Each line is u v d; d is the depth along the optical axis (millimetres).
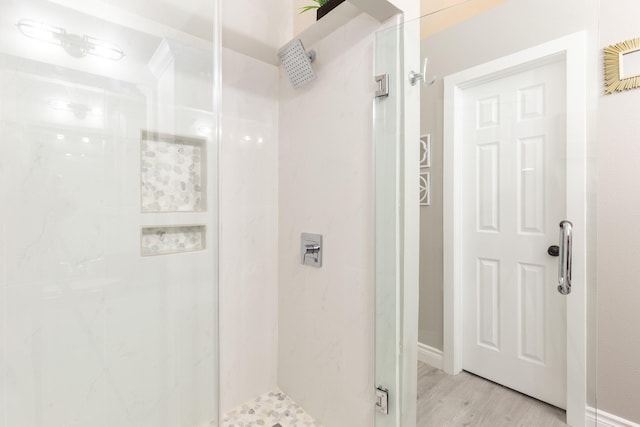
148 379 1199
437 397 1135
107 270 1104
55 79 992
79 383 1059
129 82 1132
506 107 1006
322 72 1444
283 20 1686
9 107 924
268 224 1697
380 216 1229
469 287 1082
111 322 1115
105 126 1086
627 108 1309
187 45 1257
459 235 1094
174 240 1271
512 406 1014
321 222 1472
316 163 1491
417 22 1137
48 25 978
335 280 1409
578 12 889
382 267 1229
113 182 1108
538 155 955
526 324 990
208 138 1314
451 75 1094
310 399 1540
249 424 1456
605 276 1382
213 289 1330
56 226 1004
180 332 1271
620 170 1334
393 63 1183
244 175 1592
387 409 1219
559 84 922
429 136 1135
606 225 1375
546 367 962
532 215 970
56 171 999
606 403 1389
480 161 1053
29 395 972
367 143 1265
